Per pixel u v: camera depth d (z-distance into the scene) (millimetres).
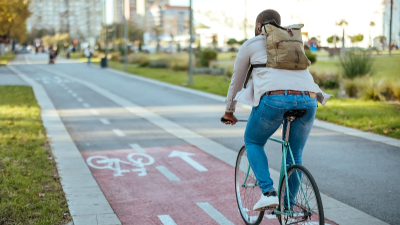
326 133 8938
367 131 9055
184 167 6320
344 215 4312
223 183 5484
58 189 5074
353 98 14758
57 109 12898
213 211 4473
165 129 9609
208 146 7777
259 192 3816
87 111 12523
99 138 8523
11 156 6500
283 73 3137
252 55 3297
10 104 13125
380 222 4129
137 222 4156
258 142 3430
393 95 13789
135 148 7621
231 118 3725
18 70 34438
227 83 22109
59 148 7375
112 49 67812
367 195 5000
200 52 36312
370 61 15930
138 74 30062
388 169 6141
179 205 4660
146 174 5938
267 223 4105
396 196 4953
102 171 6086
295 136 3344
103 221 4082
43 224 3912
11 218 4055
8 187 4941
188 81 23016
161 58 40531
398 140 8070
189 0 21469
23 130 8773
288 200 3252
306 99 3096
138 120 10922
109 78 26422
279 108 3086
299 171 3152
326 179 5676
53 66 41562
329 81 17906
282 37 3146
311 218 3000
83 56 73312
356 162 6559
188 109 13000
